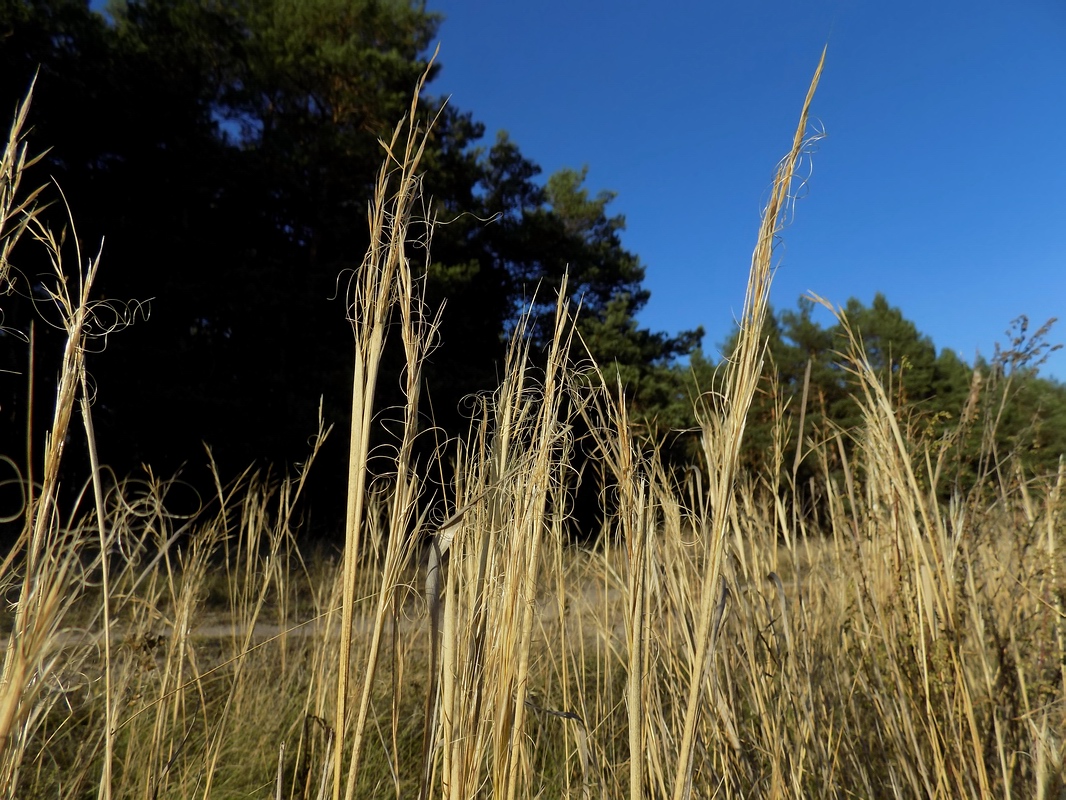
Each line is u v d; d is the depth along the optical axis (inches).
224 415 502.3
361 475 44.3
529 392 58.8
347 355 587.2
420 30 709.9
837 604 95.8
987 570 88.4
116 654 72.1
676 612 72.6
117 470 455.2
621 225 970.7
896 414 89.1
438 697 53.9
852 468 93.4
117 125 505.4
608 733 88.5
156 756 71.1
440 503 54.6
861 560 87.6
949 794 68.7
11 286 47.1
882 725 84.4
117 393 472.1
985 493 88.9
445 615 52.3
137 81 529.3
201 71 635.5
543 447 54.5
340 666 43.4
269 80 657.0
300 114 694.5
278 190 603.5
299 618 159.8
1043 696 74.4
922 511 75.8
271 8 702.5
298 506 442.0
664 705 82.4
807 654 76.2
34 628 36.7
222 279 547.5
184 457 480.4
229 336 573.0
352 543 43.5
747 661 80.4
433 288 577.6
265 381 541.6
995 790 71.3
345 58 613.0
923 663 72.4
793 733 80.7
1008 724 75.2
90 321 50.6
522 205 847.7
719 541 48.7
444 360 581.0
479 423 60.1
